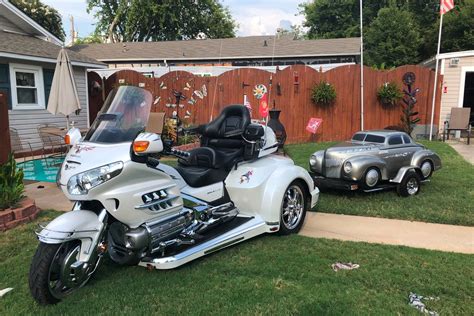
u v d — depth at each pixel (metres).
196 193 4.07
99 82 13.40
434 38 26.02
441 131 12.93
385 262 3.90
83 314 3.07
